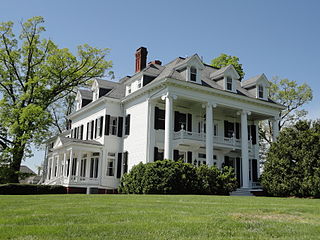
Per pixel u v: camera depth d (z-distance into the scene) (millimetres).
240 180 28203
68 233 5742
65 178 25969
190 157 25859
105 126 27078
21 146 28000
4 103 28141
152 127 24234
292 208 10398
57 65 30984
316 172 18875
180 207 10117
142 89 24844
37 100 30938
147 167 20172
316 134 19797
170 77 22500
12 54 29641
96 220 7242
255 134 30688
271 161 22094
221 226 6754
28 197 14469
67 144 26281
